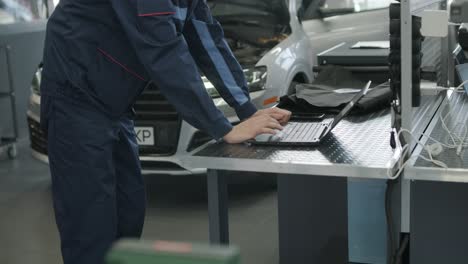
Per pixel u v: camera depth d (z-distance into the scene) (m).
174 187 4.11
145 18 1.69
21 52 5.65
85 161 1.85
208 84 3.50
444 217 1.72
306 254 2.71
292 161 1.70
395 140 1.77
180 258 0.52
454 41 2.64
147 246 0.54
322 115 2.16
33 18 5.79
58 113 1.87
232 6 4.43
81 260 1.92
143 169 3.53
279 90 3.88
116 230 1.95
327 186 2.62
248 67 3.80
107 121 1.88
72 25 1.83
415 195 1.73
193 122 1.76
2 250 3.28
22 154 5.12
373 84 2.85
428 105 2.25
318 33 4.83
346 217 2.63
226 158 1.76
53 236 3.44
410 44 1.68
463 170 1.54
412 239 1.76
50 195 4.09
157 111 3.48
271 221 3.51
